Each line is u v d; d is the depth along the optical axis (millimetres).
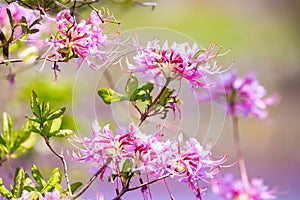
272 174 3613
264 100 1671
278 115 3787
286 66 4395
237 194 1619
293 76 4320
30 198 1155
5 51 1203
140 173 1153
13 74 1429
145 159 1138
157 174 1144
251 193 1636
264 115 1681
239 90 1656
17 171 1198
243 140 3750
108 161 1142
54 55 1170
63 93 1540
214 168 1172
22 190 1193
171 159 1145
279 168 3617
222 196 1613
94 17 1163
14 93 1534
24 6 1218
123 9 1377
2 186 1194
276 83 4258
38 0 1209
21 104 1541
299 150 3641
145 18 4113
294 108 3930
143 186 1153
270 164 3641
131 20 2801
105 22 1175
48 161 1501
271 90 4203
